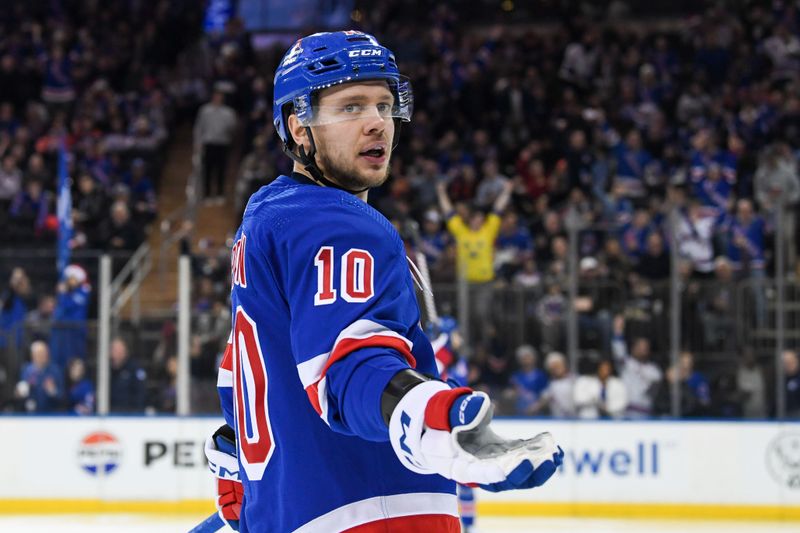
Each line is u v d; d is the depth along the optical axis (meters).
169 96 26.67
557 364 15.83
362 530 2.82
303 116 2.96
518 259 17.73
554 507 16.22
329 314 2.64
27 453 16.73
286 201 2.92
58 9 28.00
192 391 16.33
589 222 19.81
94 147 23.83
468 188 21.83
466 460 2.20
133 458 16.64
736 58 25.73
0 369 16.50
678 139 23.88
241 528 3.15
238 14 31.19
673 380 15.84
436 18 28.64
